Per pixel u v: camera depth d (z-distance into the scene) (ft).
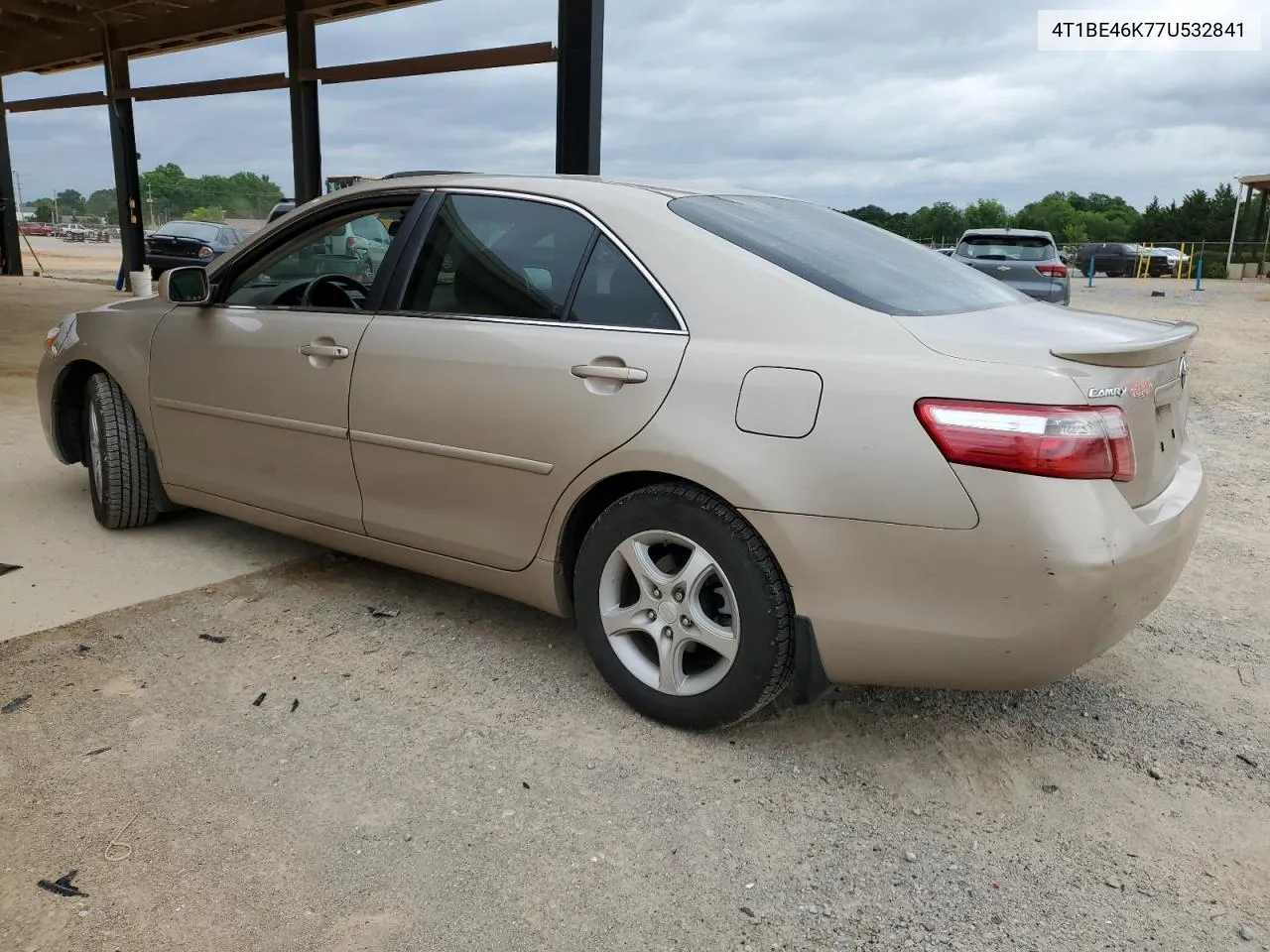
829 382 7.76
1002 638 7.38
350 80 35.99
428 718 9.21
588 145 24.23
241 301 12.31
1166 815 8.10
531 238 9.84
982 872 7.32
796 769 8.61
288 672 10.02
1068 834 7.81
